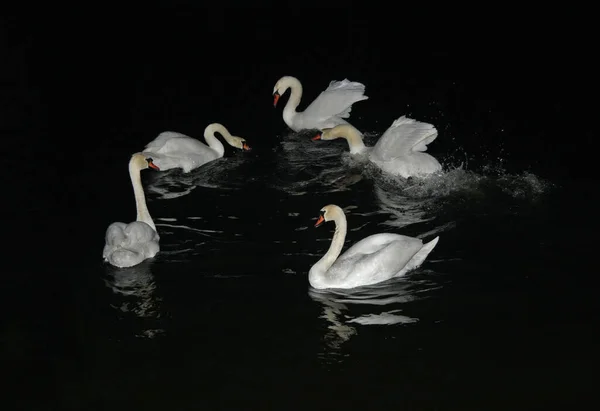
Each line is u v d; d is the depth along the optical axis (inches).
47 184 573.9
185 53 939.3
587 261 432.5
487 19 1011.3
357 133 634.8
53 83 826.8
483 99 761.6
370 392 327.6
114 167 613.0
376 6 1090.7
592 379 332.2
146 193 561.0
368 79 840.9
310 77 861.8
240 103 788.6
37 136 680.4
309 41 975.0
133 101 785.6
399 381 334.0
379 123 716.0
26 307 396.8
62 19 1026.7
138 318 385.7
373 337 365.7
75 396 328.8
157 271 436.5
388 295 404.5
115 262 439.8
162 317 386.3
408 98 776.9
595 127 671.8
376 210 521.3
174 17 1064.2
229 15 1077.1
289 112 721.6
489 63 864.9
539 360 345.4
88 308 395.5
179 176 597.0
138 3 1105.4
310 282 418.3
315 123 704.4
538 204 518.3
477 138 658.2
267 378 337.7
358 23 1031.6
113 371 344.5
